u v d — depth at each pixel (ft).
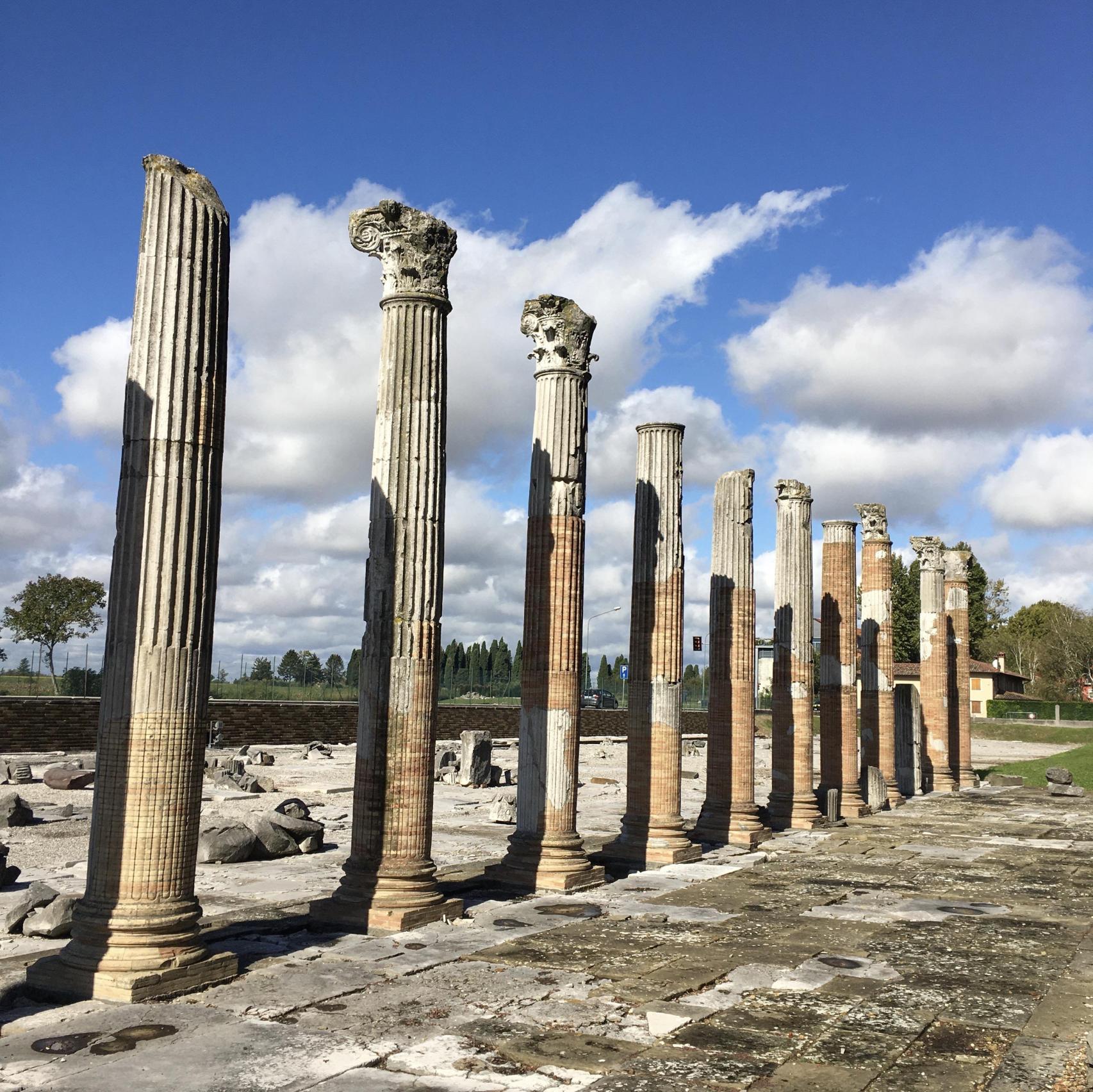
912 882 65.87
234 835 65.62
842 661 109.29
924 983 40.24
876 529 126.41
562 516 62.49
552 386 63.31
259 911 49.65
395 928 46.50
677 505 73.26
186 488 38.68
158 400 38.63
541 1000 36.76
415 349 50.52
